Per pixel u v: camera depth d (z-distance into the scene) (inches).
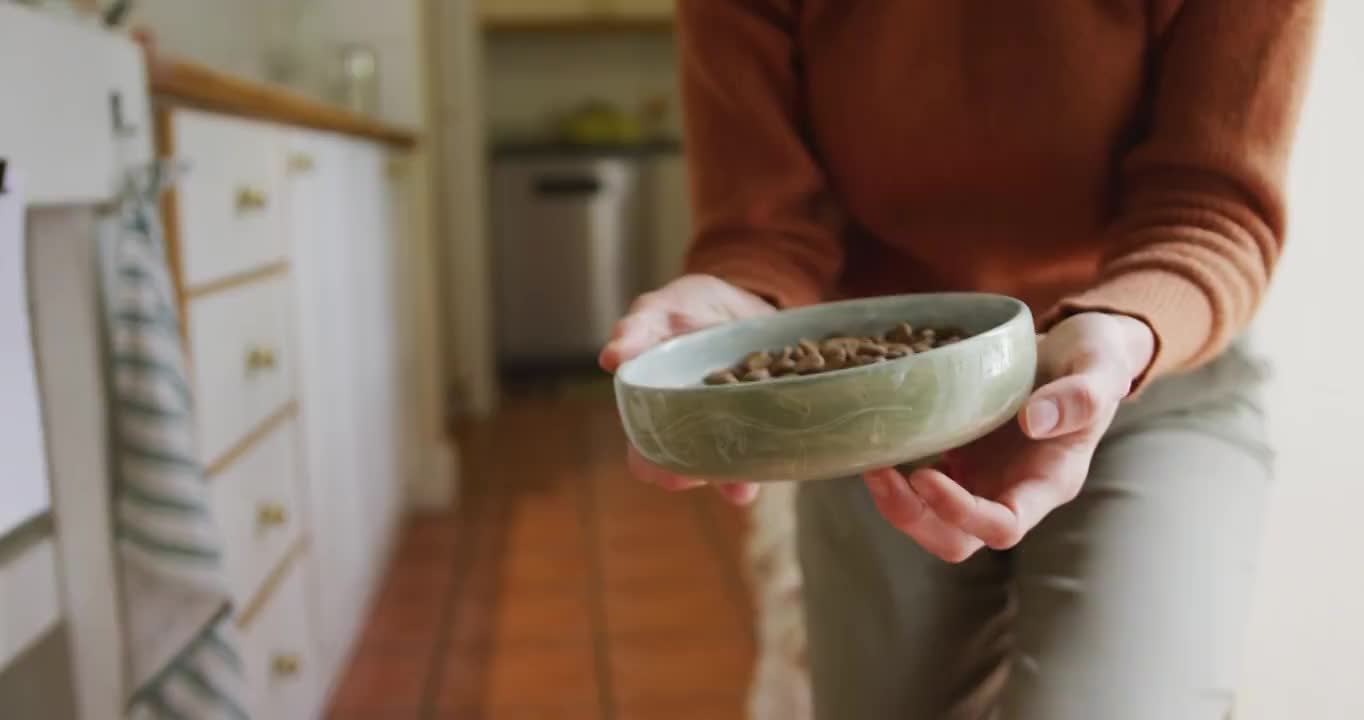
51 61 37.9
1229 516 32.6
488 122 205.6
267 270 67.6
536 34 203.9
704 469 25.2
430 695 81.2
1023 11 35.2
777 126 40.9
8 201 33.4
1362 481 43.9
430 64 158.6
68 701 43.6
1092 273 40.1
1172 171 33.3
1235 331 31.1
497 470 139.0
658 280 192.9
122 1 46.8
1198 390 35.4
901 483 25.7
